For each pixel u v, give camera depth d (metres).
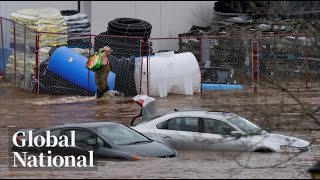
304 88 93.50
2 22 115.00
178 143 61.81
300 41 78.25
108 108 87.38
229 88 96.44
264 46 94.75
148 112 71.81
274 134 61.50
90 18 133.12
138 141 58.78
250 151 59.66
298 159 56.03
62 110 85.62
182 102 91.94
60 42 109.44
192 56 100.12
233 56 99.00
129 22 111.31
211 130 61.31
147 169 50.97
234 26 113.69
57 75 98.50
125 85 97.88
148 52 99.00
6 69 110.56
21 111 84.31
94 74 96.12
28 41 104.56
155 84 97.38
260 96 88.31
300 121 64.50
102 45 106.50
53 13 109.62
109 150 56.22
